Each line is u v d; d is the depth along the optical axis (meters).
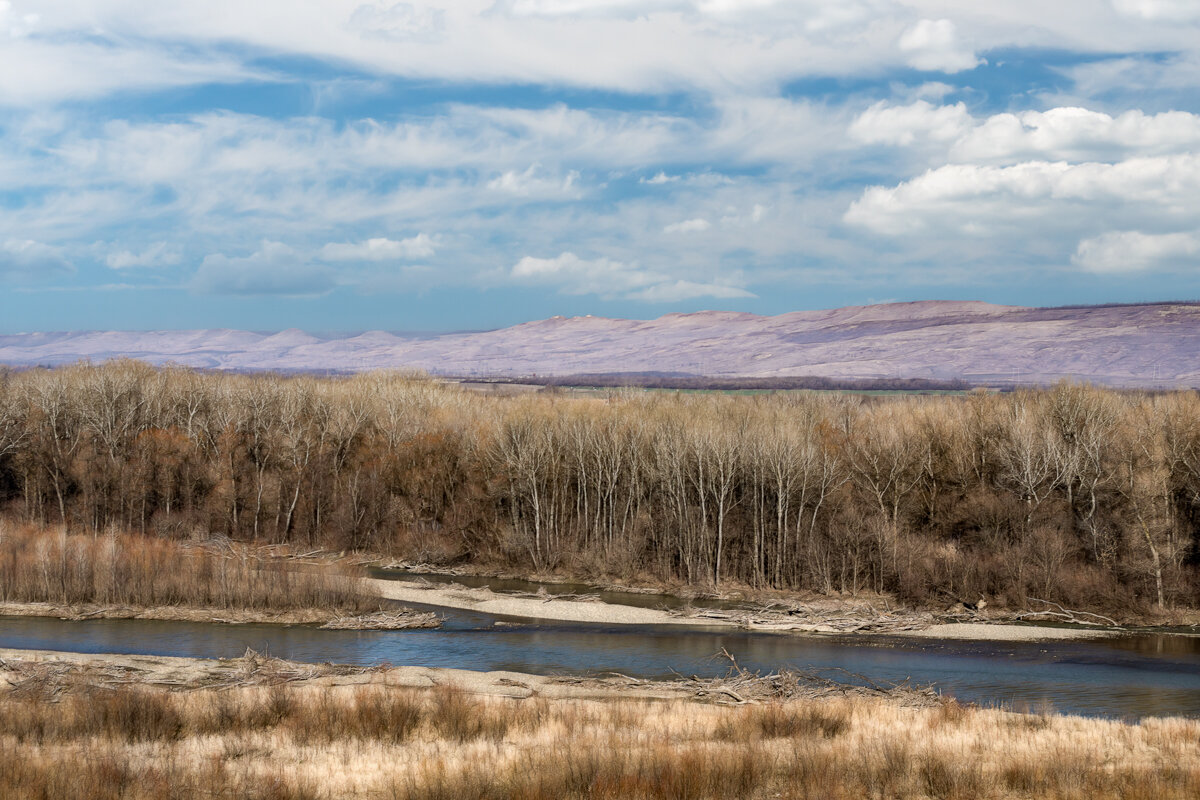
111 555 83.50
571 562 109.06
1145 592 85.50
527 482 115.88
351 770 32.75
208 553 93.62
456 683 56.28
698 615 84.50
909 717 43.41
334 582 84.19
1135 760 34.34
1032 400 115.00
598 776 29.64
